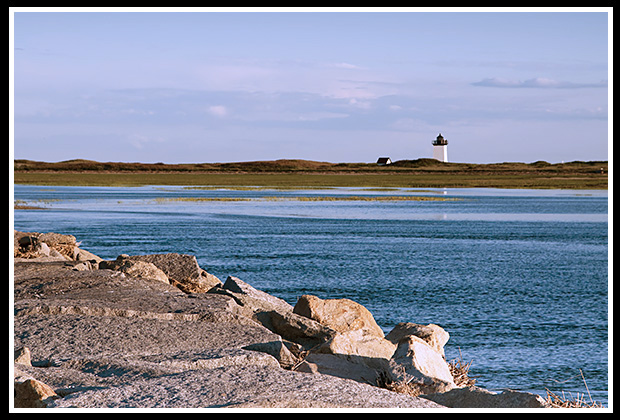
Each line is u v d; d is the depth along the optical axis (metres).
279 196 128.88
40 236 26.89
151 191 150.88
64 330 13.21
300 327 15.80
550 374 18.38
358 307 17.97
